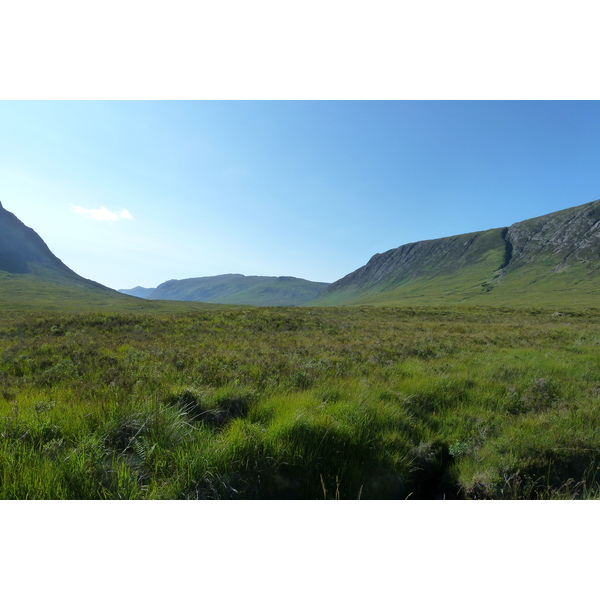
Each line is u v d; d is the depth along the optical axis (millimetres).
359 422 5492
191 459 4273
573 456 5426
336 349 14016
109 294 174375
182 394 6121
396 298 187625
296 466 4609
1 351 12328
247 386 7062
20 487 3689
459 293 167500
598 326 31531
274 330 22000
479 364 11727
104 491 3795
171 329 20469
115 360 10164
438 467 5465
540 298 124438
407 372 9805
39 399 5824
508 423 6602
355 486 4656
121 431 4824
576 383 9445
